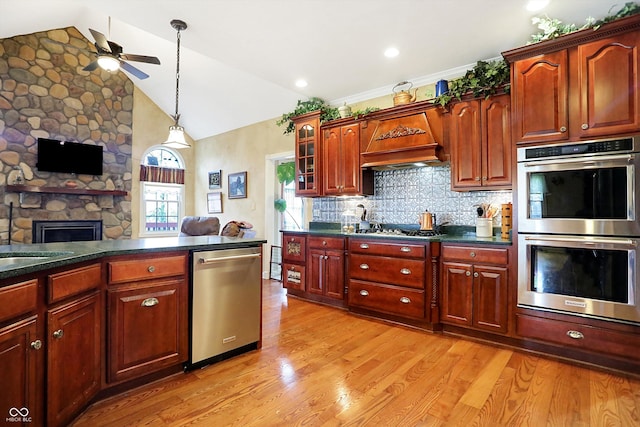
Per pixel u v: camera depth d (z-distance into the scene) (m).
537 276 2.57
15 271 1.27
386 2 2.46
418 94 3.97
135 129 6.20
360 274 3.59
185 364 2.25
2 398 1.26
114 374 1.92
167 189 6.79
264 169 5.76
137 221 6.24
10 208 4.72
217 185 6.62
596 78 2.33
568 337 2.43
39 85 5.02
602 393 2.00
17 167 4.80
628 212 2.22
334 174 4.20
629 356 2.22
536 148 2.56
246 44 3.13
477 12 2.58
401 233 3.63
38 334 1.43
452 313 2.99
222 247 2.42
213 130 6.64
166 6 2.55
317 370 2.31
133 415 1.77
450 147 3.25
